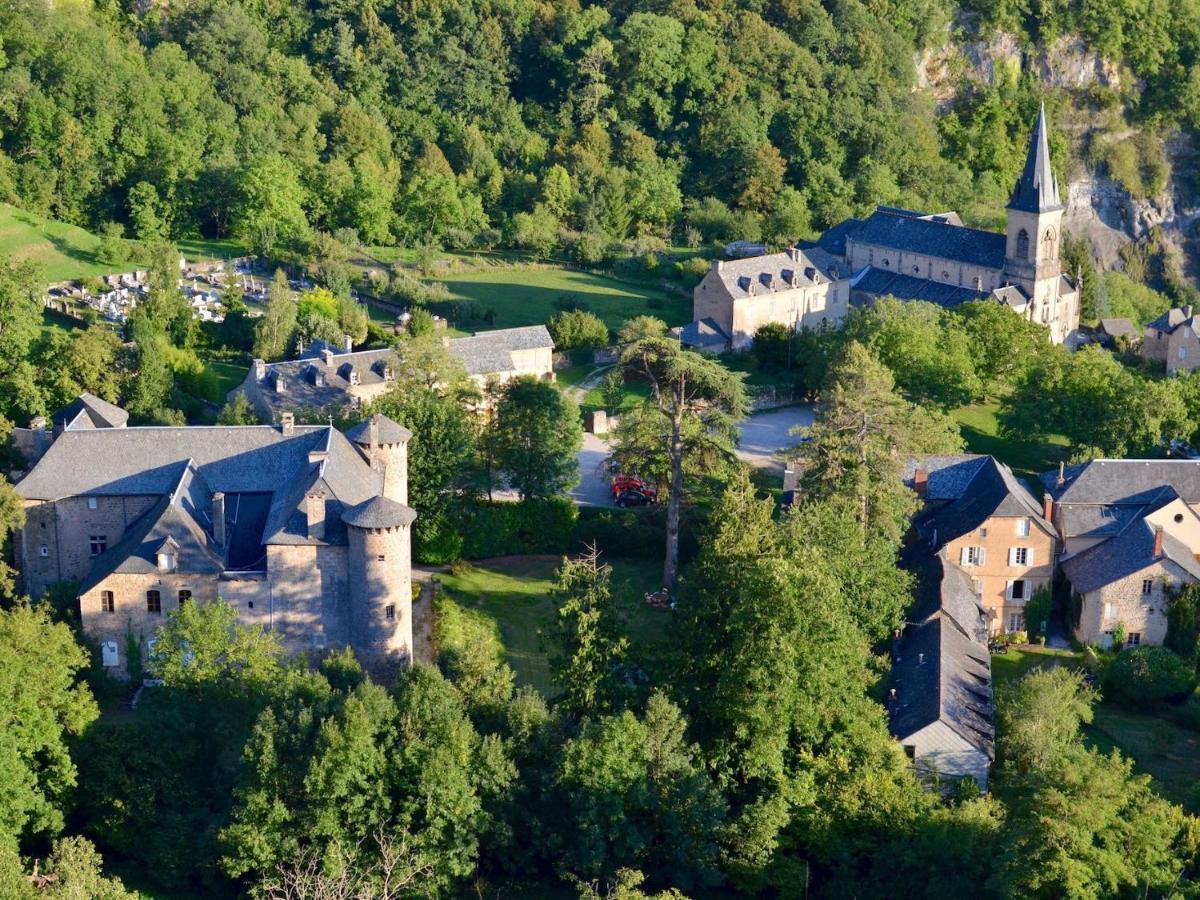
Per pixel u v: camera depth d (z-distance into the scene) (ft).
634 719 304.50
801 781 309.22
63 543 386.93
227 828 289.12
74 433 390.83
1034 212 636.07
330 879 280.51
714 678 333.01
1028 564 414.41
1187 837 284.41
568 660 331.36
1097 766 293.23
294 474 389.80
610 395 521.24
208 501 384.27
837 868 300.61
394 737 297.74
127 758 305.94
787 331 618.44
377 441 397.80
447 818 291.38
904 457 422.82
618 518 456.04
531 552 451.53
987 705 348.59
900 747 324.39
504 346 568.00
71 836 305.32
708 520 390.01
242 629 331.16
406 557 362.94
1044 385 515.91
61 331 545.44
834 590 331.57
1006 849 277.64
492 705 321.73
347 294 645.92
